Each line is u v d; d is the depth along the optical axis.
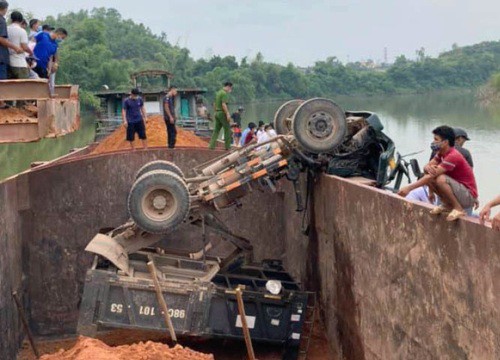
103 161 15.48
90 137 49.81
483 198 23.08
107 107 31.52
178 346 9.14
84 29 92.06
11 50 10.55
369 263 9.88
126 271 11.90
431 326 7.54
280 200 16.39
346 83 122.62
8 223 12.83
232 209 16.34
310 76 119.56
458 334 6.82
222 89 17.38
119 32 138.88
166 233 12.32
